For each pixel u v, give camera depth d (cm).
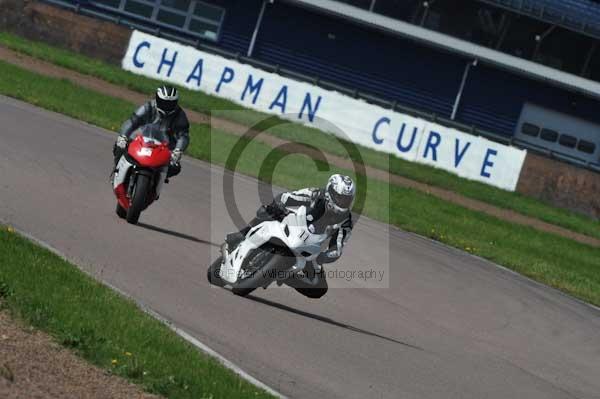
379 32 16675
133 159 4709
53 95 9900
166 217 5250
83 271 3459
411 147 12900
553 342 4816
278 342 3350
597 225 12606
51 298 2941
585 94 16800
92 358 2591
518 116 17050
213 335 3216
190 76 13338
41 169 5597
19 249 3400
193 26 16912
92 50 13812
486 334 4562
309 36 16788
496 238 8900
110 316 2955
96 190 5434
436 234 7781
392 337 3928
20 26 14050
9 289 2848
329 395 2916
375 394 3044
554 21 16825
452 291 5472
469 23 16988
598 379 4228
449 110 16912
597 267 9112
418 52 16788
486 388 3500
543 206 12669
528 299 5931
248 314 3622
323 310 4112
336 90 13450
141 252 4184
